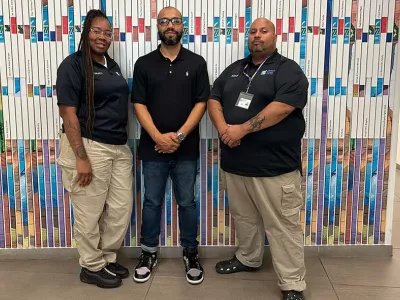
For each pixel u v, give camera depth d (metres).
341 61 2.55
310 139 2.64
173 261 2.72
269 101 2.14
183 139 2.33
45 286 2.40
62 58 2.53
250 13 2.51
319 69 2.56
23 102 2.58
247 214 2.42
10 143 2.62
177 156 2.44
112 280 2.38
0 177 2.66
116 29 2.52
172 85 2.34
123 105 2.31
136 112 2.38
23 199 2.69
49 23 2.49
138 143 2.62
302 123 2.20
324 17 2.51
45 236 2.74
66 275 2.53
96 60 2.24
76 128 2.14
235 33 2.53
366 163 2.67
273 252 2.26
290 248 2.22
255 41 2.17
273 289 2.37
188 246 2.59
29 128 2.60
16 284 2.42
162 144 2.31
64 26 2.50
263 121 2.05
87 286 2.40
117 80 2.26
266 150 2.15
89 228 2.29
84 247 2.34
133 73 2.44
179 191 2.53
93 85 2.16
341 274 2.53
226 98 2.27
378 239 2.77
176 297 2.28
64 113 2.13
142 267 2.51
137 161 2.65
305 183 2.69
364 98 2.59
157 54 2.37
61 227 2.73
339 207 2.73
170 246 2.76
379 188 2.70
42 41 2.51
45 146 2.63
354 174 2.68
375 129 2.63
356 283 2.42
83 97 2.20
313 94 2.59
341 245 2.77
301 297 2.21
